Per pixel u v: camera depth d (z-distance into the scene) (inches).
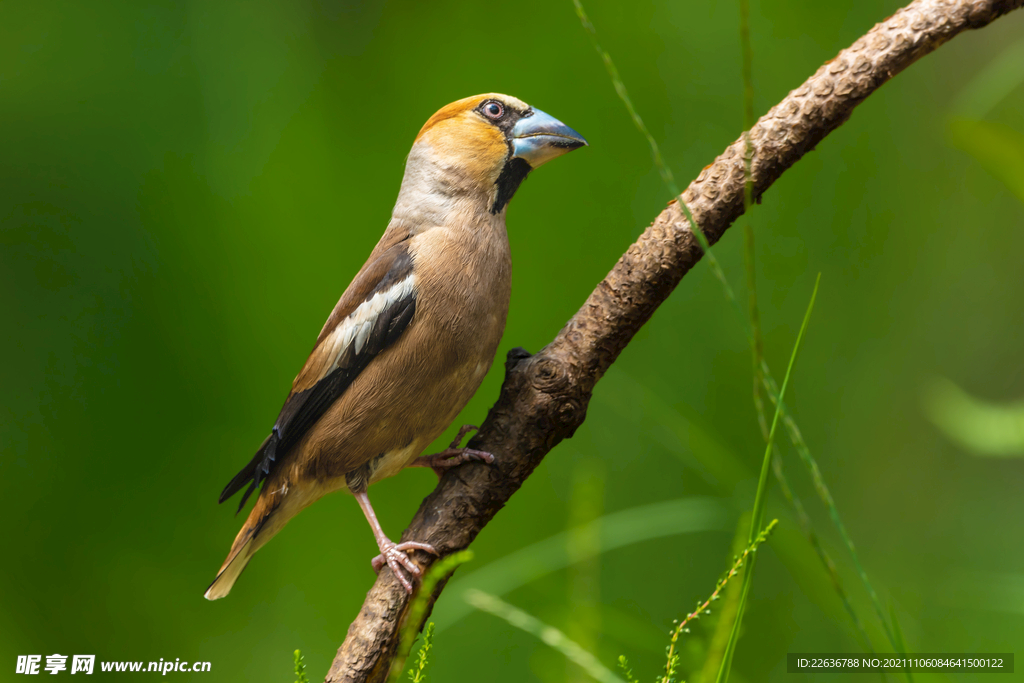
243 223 455.8
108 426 423.5
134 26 472.1
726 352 412.5
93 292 440.5
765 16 462.6
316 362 214.7
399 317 207.0
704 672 131.9
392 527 404.5
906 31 147.4
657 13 470.9
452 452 218.1
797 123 153.7
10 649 372.2
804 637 331.6
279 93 478.0
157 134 463.8
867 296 446.0
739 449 390.6
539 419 168.9
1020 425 200.2
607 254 442.9
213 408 433.1
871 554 364.2
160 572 400.8
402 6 497.7
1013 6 143.7
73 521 405.1
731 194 157.8
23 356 426.3
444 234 215.3
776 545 181.0
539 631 155.2
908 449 418.0
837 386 423.8
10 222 438.9
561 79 469.1
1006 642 271.1
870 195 462.0
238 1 483.2
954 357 445.4
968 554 369.4
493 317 215.8
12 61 452.4
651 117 459.5
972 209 471.2
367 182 469.7
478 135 221.9
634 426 393.1
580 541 156.5
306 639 375.9
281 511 231.9
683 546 364.5
